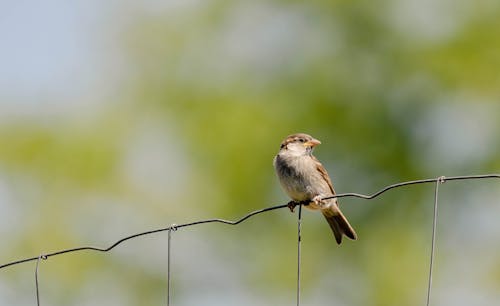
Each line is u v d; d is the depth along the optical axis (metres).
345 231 9.93
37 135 17.95
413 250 18.91
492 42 18.91
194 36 19.42
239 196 18.61
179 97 19.16
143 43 19.33
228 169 18.61
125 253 18.16
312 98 19.00
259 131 18.80
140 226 18.27
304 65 19.20
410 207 19.02
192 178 18.75
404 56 19.16
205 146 18.75
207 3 19.55
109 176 18.00
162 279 18.39
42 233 17.52
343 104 19.05
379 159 19.03
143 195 18.22
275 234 18.81
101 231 17.92
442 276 18.92
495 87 18.92
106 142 18.17
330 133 19.02
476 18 19.02
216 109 18.97
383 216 19.02
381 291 18.77
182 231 18.45
